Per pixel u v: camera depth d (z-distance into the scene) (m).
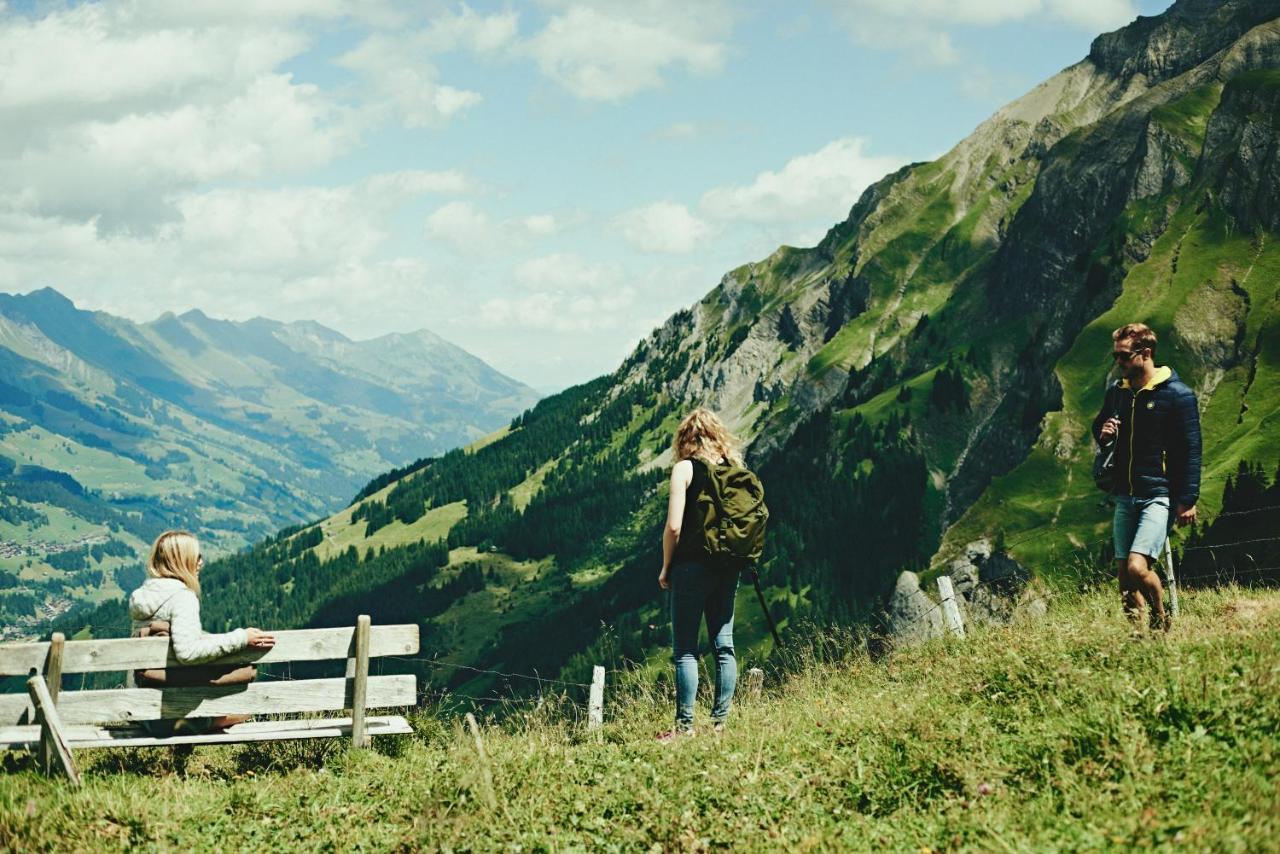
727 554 8.19
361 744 9.24
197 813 6.95
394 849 6.00
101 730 9.02
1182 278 197.12
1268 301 182.75
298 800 7.32
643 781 6.43
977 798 5.30
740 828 5.47
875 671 11.53
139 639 8.70
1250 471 112.88
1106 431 9.16
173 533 9.27
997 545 139.75
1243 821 4.24
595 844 5.63
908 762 6.23
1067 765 5.58
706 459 8.39
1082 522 142.50
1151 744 5.47
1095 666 7.57
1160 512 8.81
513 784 6.88
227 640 8.82
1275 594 11.59
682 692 8.38
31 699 8.23
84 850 5.87
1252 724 5.35
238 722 9.74
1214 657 6.79
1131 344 9.00
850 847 5.02
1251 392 165.00
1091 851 4.33
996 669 8.16
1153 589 8.76
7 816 6.33
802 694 10.94
